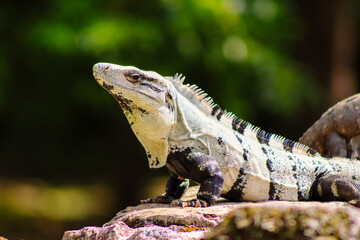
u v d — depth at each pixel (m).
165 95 7.30
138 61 16.23
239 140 7.77
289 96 17.52
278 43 18.86
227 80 17.48
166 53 16.84
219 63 16.98
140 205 7.96
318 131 10.09
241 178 7.63
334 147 9.80
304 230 5.15
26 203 18.69
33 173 24.23
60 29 16.09
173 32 16.39
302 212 5.25
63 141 23.92
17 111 20.81
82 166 24.34
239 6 16.53
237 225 5.27
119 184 18.17
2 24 17.69
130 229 6.59
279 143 8.16
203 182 7.29
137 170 18.28
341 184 7.74
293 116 19.19
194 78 17.92
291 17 19.50
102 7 16.42
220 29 16.61
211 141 7.56
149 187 20.75
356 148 9.74
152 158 7.56
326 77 19.91
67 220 16.75
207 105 7.82
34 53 17.72
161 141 7.38
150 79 7.20
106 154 23.69
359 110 9.67
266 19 17.55
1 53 17.62
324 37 19.91
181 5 15.93
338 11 20.02
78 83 17.95
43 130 23.31
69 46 16.08
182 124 7.49
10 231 15.45
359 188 7.75
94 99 17.83
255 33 17.83
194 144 7.47
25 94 19.73
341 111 9.82
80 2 16.38
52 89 19.02
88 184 22.62
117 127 18.22
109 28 15.52
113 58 16.00
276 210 5.27
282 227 5.18
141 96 7.11
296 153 8.20
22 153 24.39
